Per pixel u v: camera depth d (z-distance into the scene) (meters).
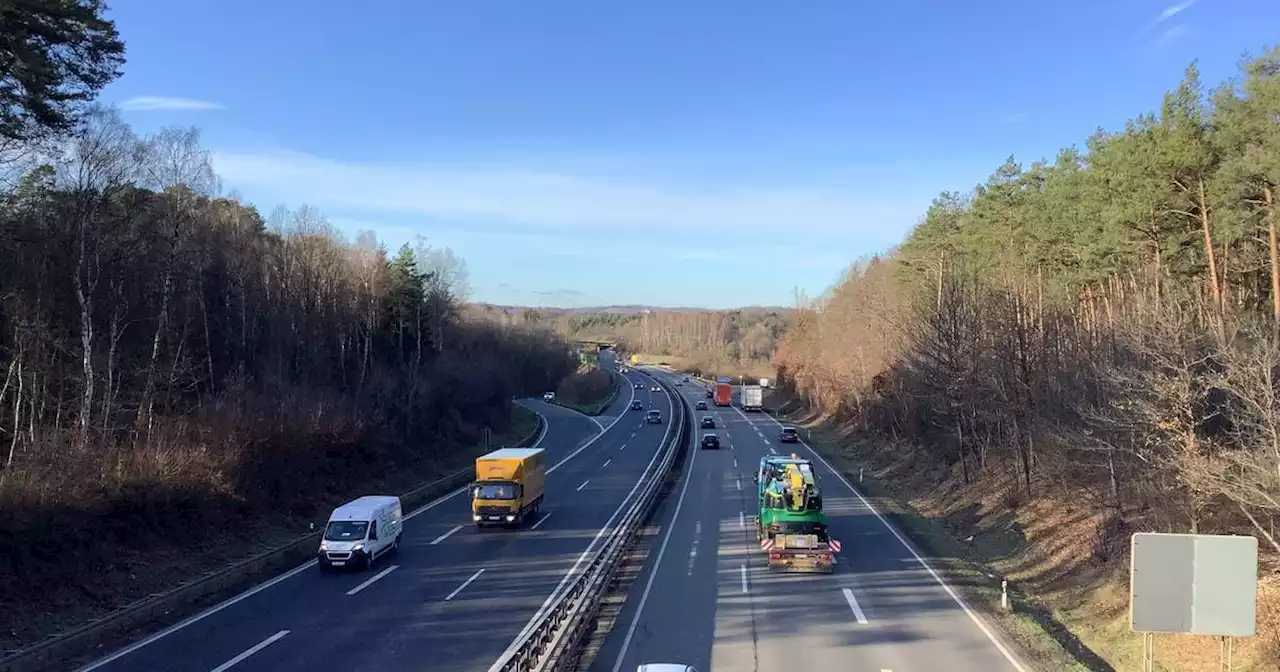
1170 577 14.80
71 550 22.38
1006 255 48.53
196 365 39.53
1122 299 41.91
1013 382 37.56
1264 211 33.59
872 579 25.09
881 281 77.56
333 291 60.53
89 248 32.44
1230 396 23.50
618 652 17.67
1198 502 21.83
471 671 16.45
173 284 37.91
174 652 17.89
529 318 183.50
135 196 35.12
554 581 24.64
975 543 33.03
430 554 28.75
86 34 25.58
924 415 52.22
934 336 44.47
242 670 16.61
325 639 18.75
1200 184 34.22
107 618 19.62
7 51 23.56
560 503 40.88
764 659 17.20
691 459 59.09
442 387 65.38
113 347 32.16
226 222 48.91
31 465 23.70
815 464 57.56
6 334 31.28
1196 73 34.81
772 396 122.31
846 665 16.86
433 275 78.69
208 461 29.84
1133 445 25.20
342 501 38.09
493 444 66.00
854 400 76.56
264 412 37.25
